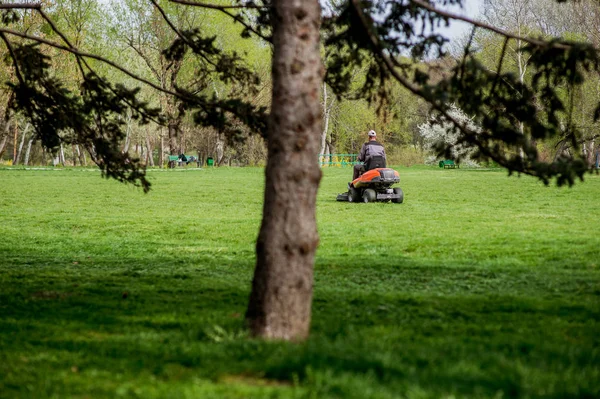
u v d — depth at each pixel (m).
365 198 86.06
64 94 36.59
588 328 25.42
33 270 42.72
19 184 125.19
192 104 34.88
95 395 17.08
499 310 29.48
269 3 33.28
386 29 28.72
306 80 21.72
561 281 36.38
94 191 109.50
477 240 52.66
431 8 26.47
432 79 27.34
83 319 28.23
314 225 22.03
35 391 17.45
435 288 35.31
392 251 48.22
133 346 22.47
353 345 19.33
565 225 62.12
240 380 17.72
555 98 27.80
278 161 21.78
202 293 34.72
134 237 58.22
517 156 26.98
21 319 28.31
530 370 17.45
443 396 15.25
